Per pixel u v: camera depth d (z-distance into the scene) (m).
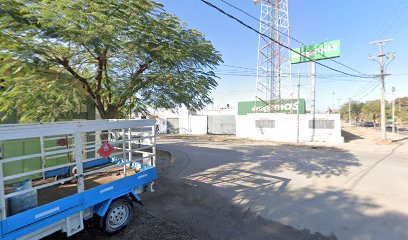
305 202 6.32
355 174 9.31
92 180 5.17
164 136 28.08
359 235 4.63
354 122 75.62
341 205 6.11
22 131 3.12
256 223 5.14
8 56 5.39
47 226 3.40
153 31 7.46
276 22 25.77
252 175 9.07
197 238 4.48
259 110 32.53
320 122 22.39
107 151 4.62
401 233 4.69
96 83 9.01
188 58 8.55
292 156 13.55
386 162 11.86
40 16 5.11
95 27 5.53
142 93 9.61
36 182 5.08
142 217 5.30
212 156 13.28
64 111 7.17
